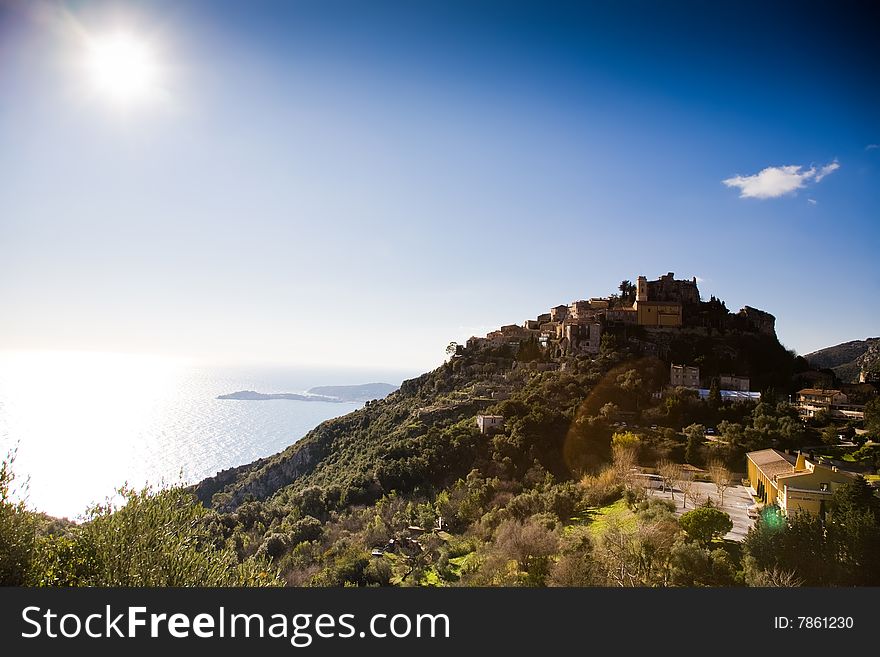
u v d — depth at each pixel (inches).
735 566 1672.0
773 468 2620.6
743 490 2861.7
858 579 1518.2
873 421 3467.0
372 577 2363.4
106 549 925.2
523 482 3494.1
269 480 5497.1
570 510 2657.5
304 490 4109.3
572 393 4638.3
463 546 2704.2
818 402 4210.1
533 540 2060.8
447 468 3983.8
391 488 3855.8
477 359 6604.3
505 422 4269.2
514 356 6496.1
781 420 3639.3
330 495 3934.5
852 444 3388.3
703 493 2751.0
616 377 4776.1
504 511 2842.0
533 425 4015.8
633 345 5408.5
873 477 2743.6
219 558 1070.4
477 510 3120.1
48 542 955.3
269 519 3745.1
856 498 1898.4
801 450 3280.0
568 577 1643.7
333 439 5846.5
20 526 882.1
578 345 5733.3
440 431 4559.5
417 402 6067.9
